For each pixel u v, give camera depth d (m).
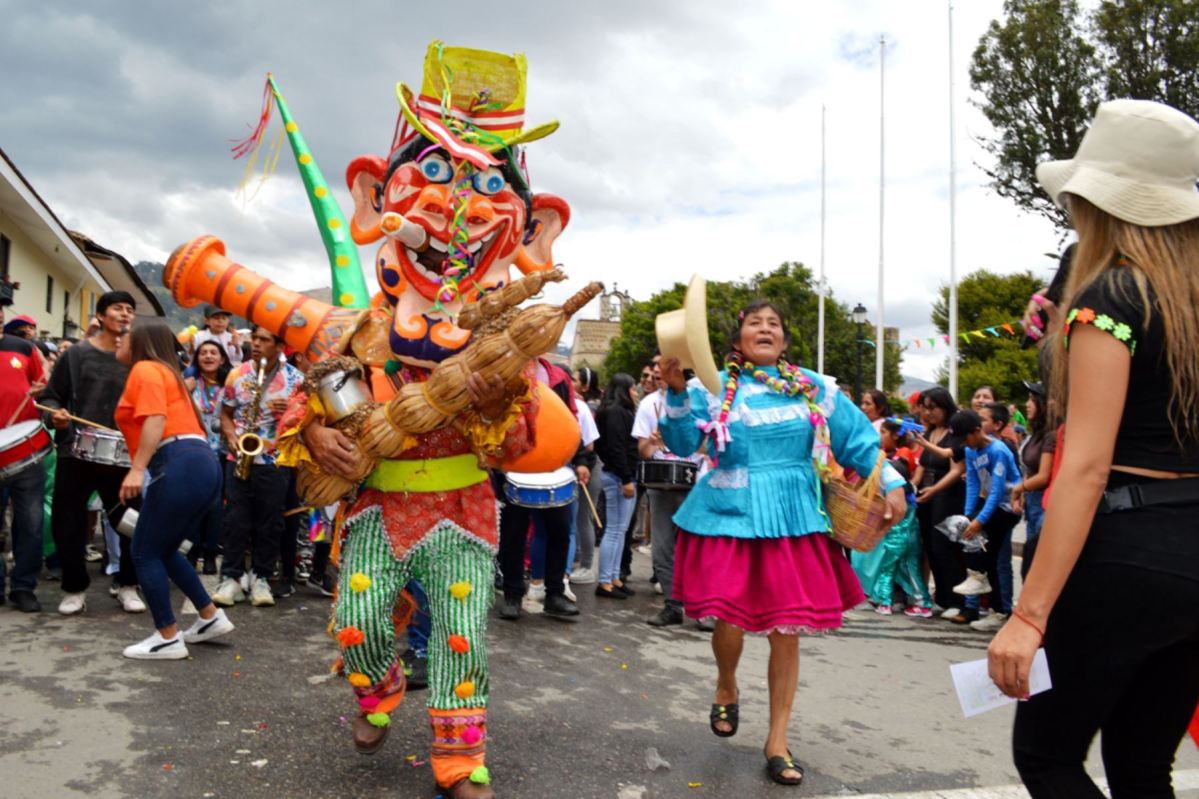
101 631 5.32
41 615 5.61
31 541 5.69
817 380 4.15
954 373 19.92
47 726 3.81
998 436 7.80
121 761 3.52
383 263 3.61
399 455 3.39
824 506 4.03
